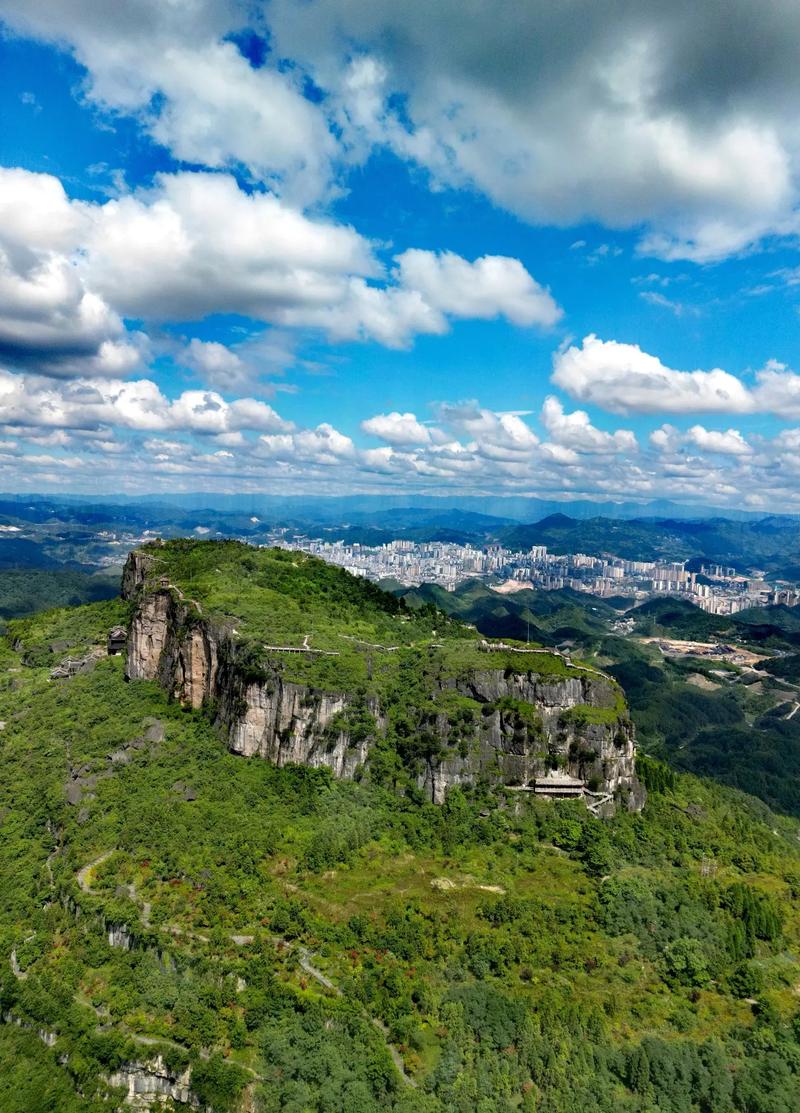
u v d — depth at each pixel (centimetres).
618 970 12250
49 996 11306
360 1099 9656
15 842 15175
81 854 13962
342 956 11719
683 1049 10906
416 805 15725
